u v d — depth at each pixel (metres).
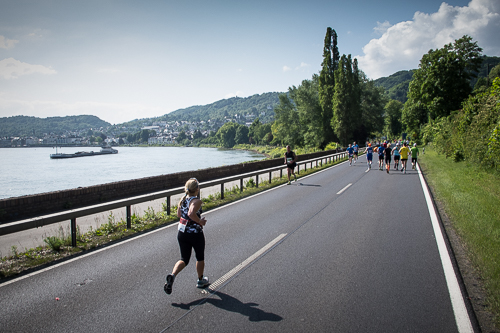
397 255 5.83
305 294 4.37
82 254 6.13
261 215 9.23
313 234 7.23
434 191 13.02
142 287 4.66
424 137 48.56
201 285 4.64
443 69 40.66
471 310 3.88
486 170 16.67
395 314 3.82
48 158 109.50
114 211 10.95
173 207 10.73
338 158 33.62
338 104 55.00
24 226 5.69
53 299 4.29
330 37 60.62
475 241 6.24
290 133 74.69
